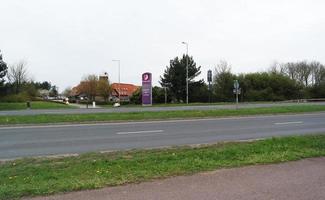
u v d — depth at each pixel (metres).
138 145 13.37
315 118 25.86
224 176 8.04
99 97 101.81
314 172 8.49
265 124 21.38
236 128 19.17
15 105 59.78
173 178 7.83
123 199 6.33
